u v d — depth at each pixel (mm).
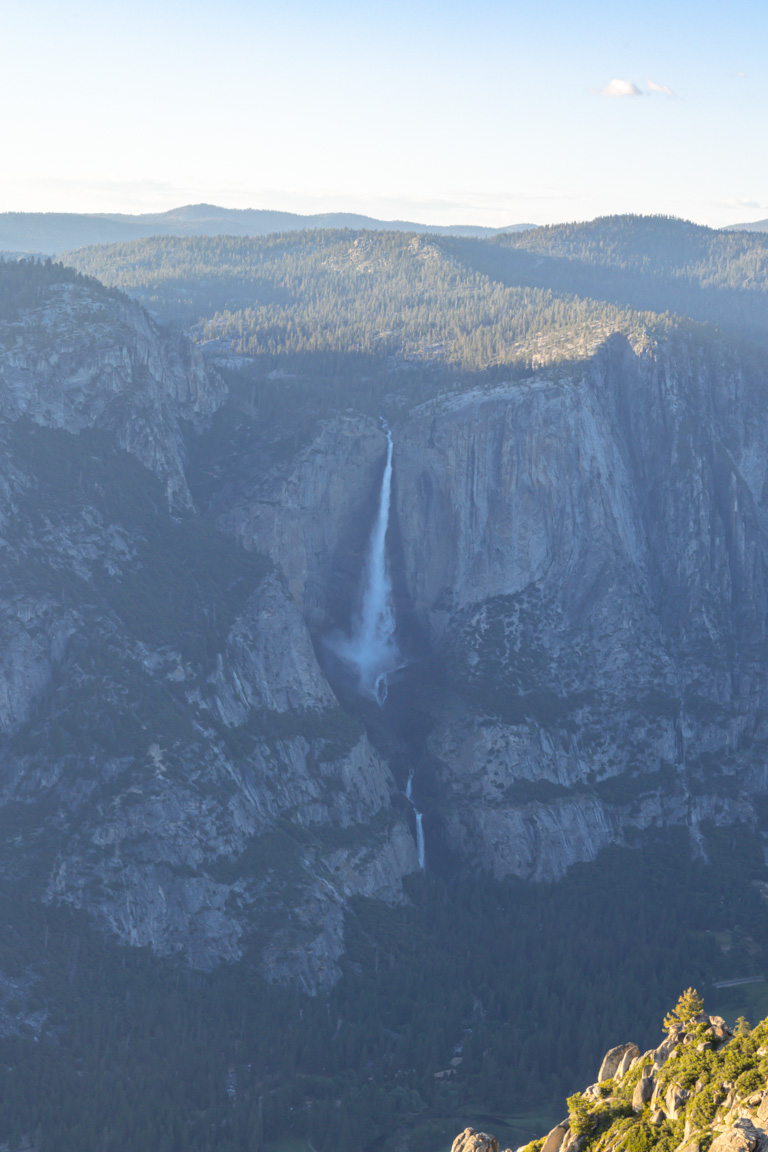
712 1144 132875
